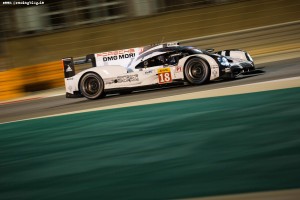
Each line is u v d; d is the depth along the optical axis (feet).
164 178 48.26
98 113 95.66
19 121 103.24
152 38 216.74
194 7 220.23
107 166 55.98
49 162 62.28
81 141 71.92
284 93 82.94
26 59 223.71
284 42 176.04
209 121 71.10
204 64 105.09
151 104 95.25
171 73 107.65
